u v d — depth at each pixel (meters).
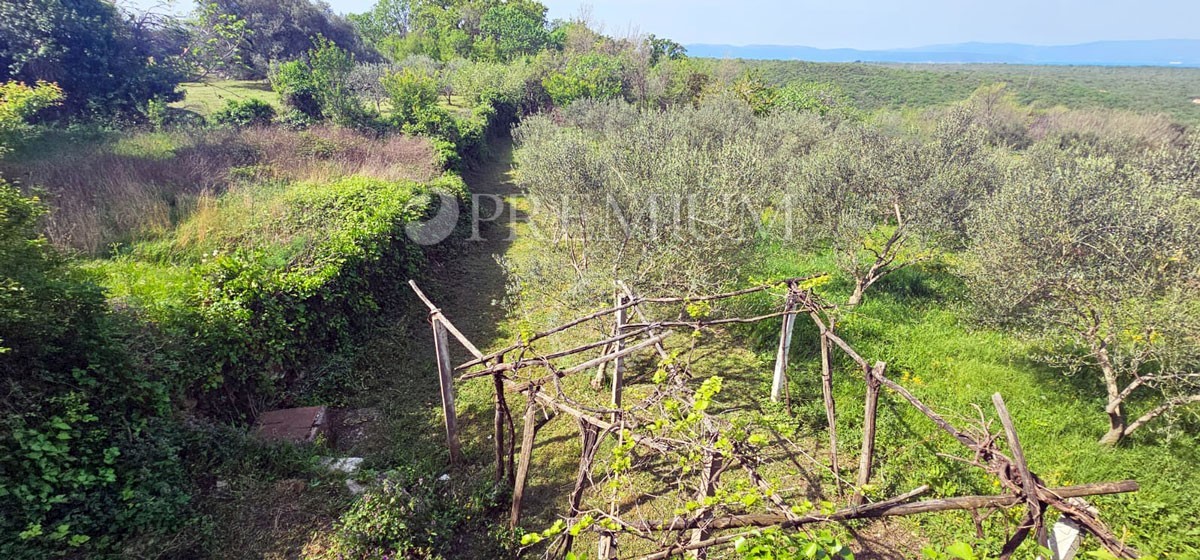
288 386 5.56
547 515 4.39
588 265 6.94
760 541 2.59
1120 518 4.18
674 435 3.44
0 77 12.39
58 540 3.24
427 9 39.62
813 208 8.48
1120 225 5.52
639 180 7.34
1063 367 5.94
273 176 10.12
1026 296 6.13
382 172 10.65
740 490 3.02
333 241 6.69
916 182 7.93
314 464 4.53
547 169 9.17
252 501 4.07
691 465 3.35
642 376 6.15
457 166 13.21
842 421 5.33
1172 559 3.85
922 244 7.82
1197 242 5.34
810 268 8.48
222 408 4.88
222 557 3.66
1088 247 5.73
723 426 4.23
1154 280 5.16
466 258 9.58
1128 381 5.72
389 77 16.61
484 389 5.93
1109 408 4.92
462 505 4.31
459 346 6.86
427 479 4.49
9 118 10.09
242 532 3.84
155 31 15.27
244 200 8.38
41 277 3.86
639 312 5.53
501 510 4.40
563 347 6.69
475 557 3.97
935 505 2.80
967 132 10.57
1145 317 4.84
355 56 26.09
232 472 4.25
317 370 5.79
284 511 4.04
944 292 7.91
